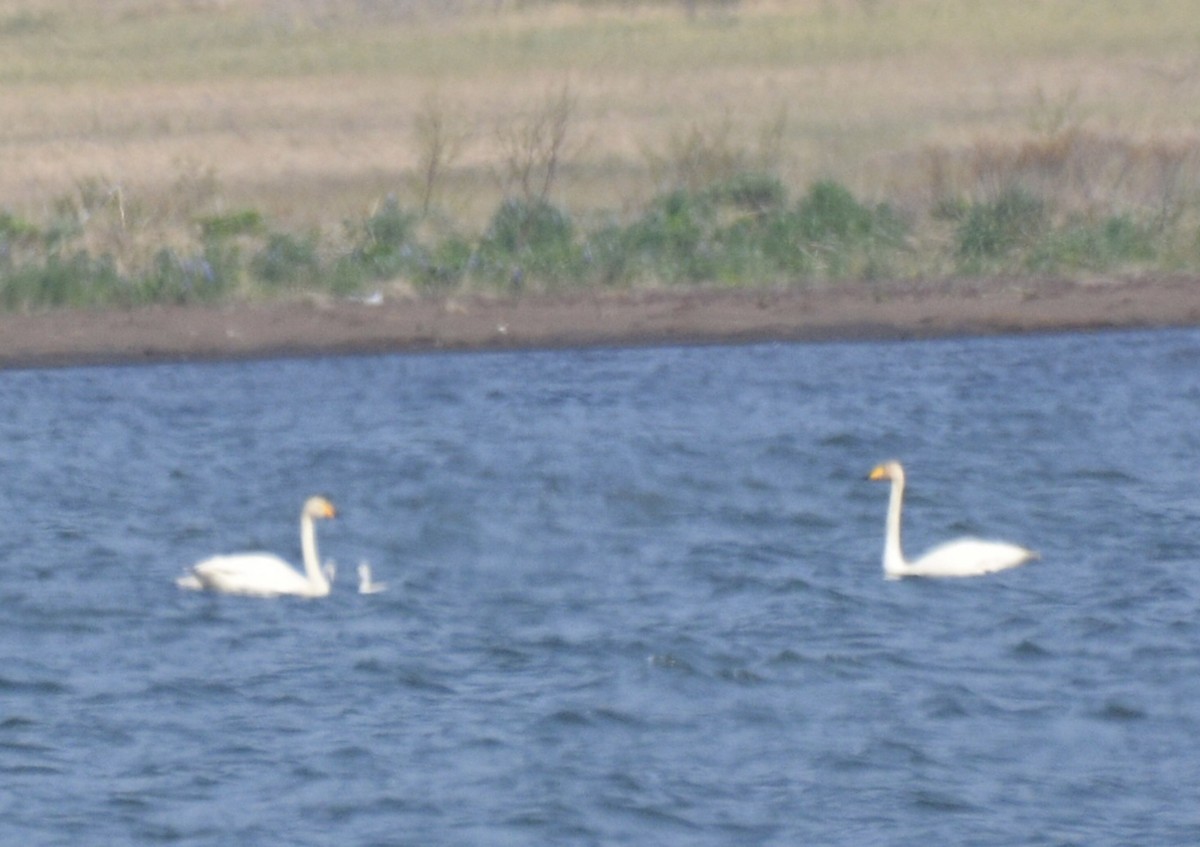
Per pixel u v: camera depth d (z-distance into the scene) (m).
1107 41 54.91
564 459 21.09
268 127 48.38
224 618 15.55
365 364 26.17
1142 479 20.02
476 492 19.73
